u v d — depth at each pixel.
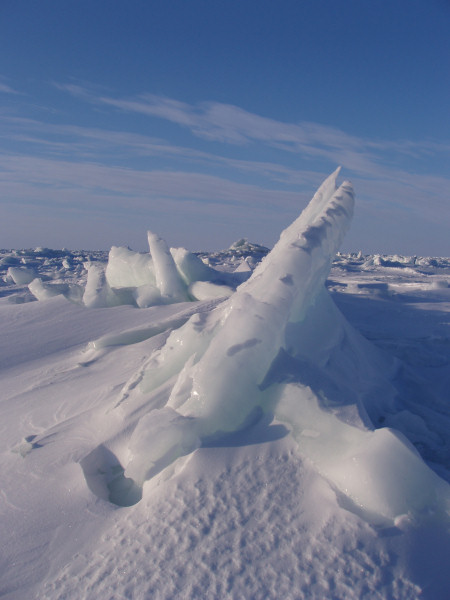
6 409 4.09
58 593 1.71
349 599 1.47
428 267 28.39
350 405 2.24
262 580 1.57
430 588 1.50
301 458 2.03
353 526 1.68
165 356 3.14
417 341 5.38
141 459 2.22
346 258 33.91
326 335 3.39
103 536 1.95
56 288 9.37
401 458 1.83
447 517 1.75
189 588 1.59
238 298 2.63
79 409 3.50
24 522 2.18
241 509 1.85
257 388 2.40
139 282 8.53
